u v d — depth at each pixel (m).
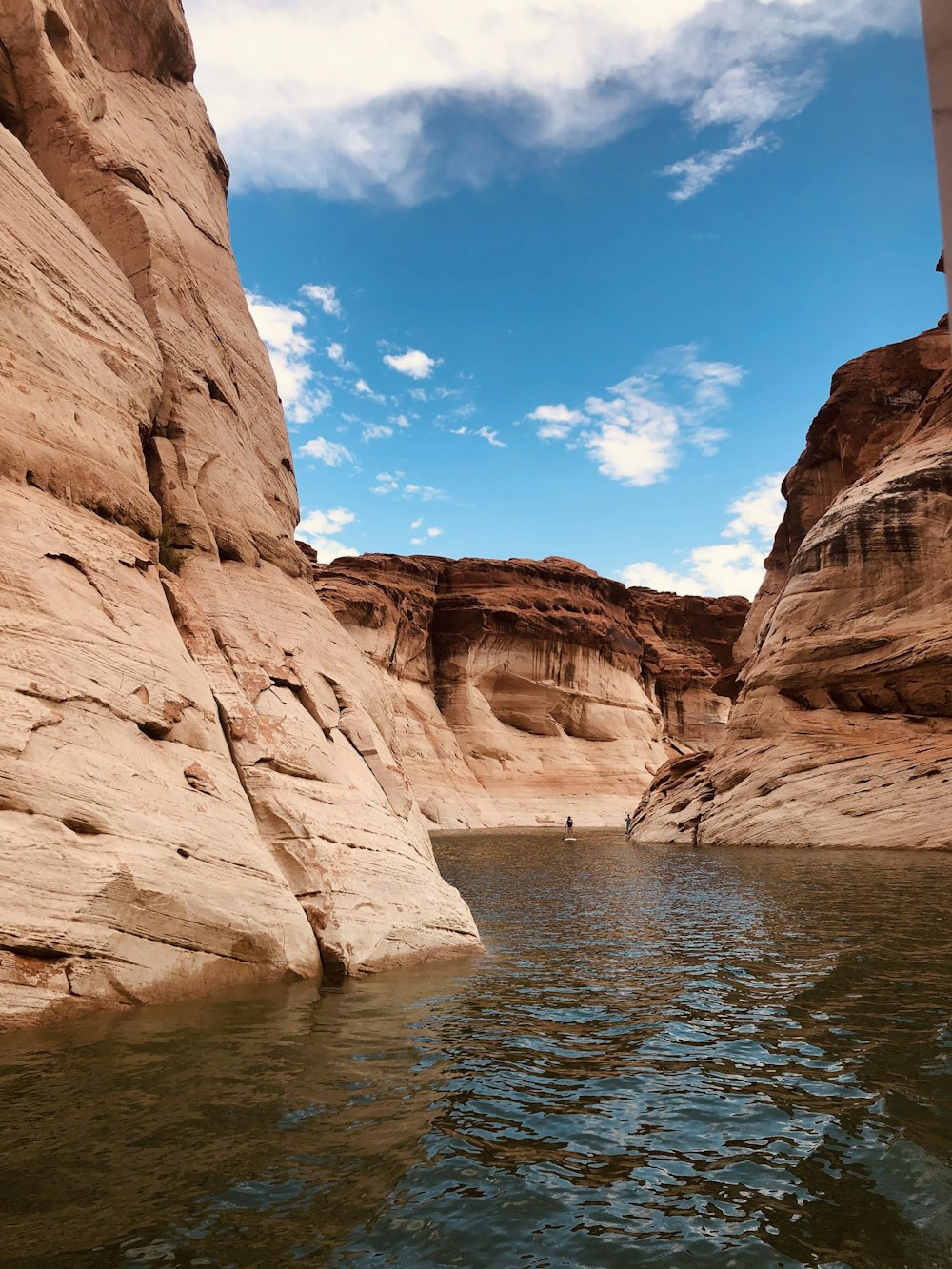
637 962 12.25
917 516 36.56
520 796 72.75
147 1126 5.73
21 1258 4.10
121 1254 4.17
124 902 8.48
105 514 11.39
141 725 9.99
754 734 40.62
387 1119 6.13
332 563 80.44
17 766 8.05
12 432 10.05
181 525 13.62
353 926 11.02
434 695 78.56
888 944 12.87
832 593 38.50
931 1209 4.82
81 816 8.42
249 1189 4.94
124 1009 8.34
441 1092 6.73
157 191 16.05
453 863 30.67
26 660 8.71
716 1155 5.62
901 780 31.80
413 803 15.12
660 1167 5.44
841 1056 7.66
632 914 17.41
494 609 79.44
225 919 9.47
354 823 12.38
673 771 50.03
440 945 12.38
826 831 31.94
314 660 14.65
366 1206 4.82
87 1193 4.79
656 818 45.56
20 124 14.58
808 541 41.50
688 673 101.94
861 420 49.56
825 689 38.22
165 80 18.28
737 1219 4.77
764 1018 9.07
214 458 15.08
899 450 41.25
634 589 113.12
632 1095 6.77
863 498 38.50
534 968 11.82
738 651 58.00
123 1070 6.75
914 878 20.92
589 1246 4.46
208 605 13.04
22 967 7.66
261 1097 6.39
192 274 16.12
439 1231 4.56
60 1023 7.77
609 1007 9.60
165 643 11.06
